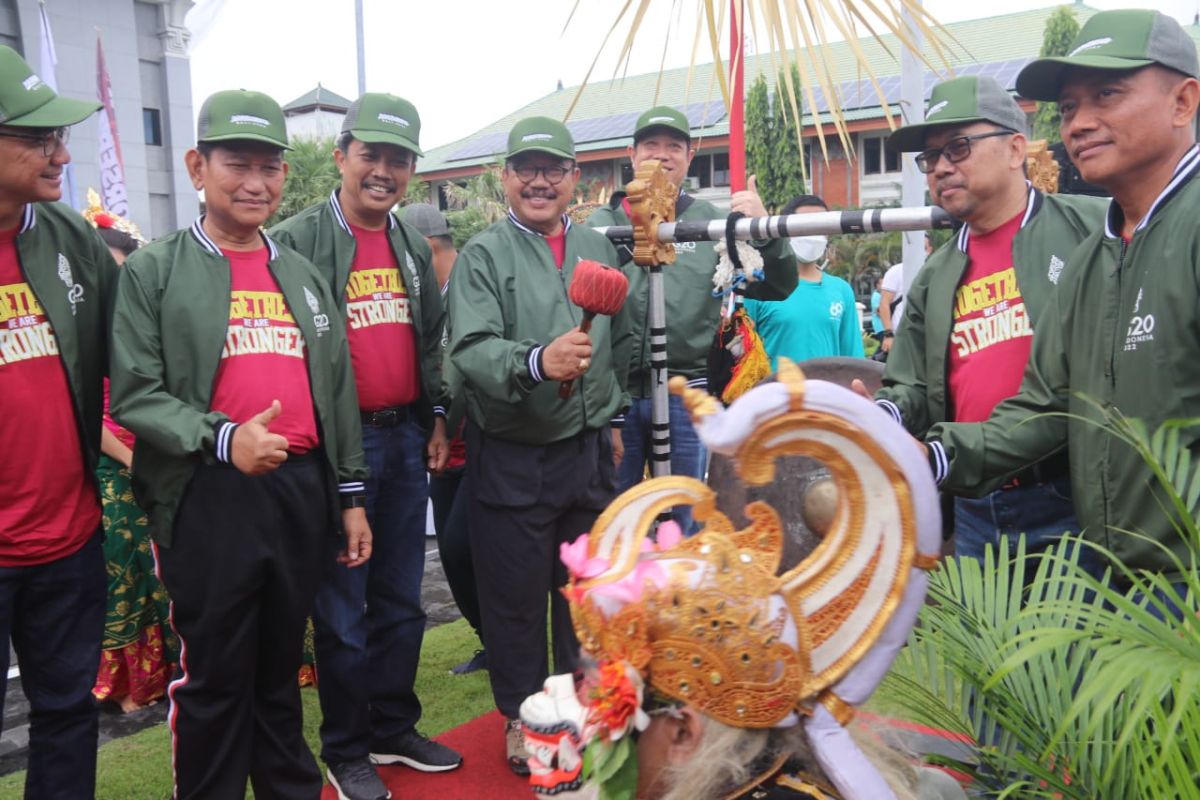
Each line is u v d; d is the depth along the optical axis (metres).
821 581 1.15
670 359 3.94
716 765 1.10
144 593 3.96
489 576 3.26
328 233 3.27
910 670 1.86
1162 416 1.99
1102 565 2.12
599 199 11.07
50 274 2.60
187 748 2.72
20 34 19.03
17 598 2.63
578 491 3.25
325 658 3.14
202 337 2.66
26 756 3.61
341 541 3.06
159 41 21.56
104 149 13.72
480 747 3.52
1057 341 2.24
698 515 1.21
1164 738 1.28
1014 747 1.66
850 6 2.66
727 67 2.82
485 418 3.16
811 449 1.12
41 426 2.56
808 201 4.88
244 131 2.69
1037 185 2.93
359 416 3.05
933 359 2.78
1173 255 1.97
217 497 2.63
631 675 1.09
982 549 2.69
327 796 3.24
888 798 1.13
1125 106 2.00
